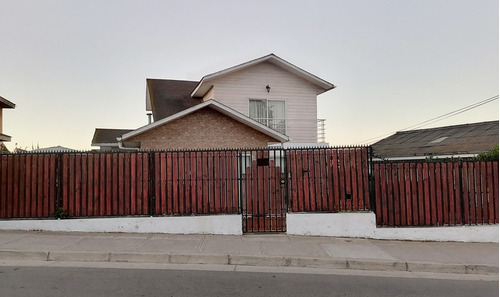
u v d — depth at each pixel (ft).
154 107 58.49
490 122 67.05
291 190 29.37
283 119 60.03
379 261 23.00
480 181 29.48
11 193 28.22
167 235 27.91
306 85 61.67
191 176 29.04
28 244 24.18
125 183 28.73
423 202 29.27
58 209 28.25
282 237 28.14
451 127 73.67
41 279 18.72
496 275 22.45
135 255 22.84
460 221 29.17
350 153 29.50
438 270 22.85
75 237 26.43
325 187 29.35
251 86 59.62
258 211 29.43
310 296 17.46
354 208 29.27
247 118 45.32
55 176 28.45
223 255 23.08
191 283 18.78
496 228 28.78
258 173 29.53
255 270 21.71
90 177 28.60
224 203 29.09
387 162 29.53
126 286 17.99
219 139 46.24
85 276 19.43
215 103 44.39
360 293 18.16
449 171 29.48
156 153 28.96
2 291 16.87
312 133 61.11
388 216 29.22
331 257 23.36
